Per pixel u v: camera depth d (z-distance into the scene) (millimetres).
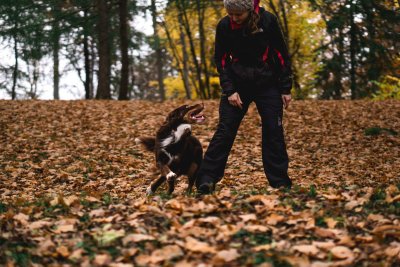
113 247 3885
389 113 16109
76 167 10047
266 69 5559
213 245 3799
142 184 8391
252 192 5566
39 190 8273
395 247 3789
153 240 3936
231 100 5547
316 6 21094
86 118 15359
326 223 4273
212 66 30422
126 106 17641
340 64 21969
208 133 13523
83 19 23094
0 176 9422
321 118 15453
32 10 22281
